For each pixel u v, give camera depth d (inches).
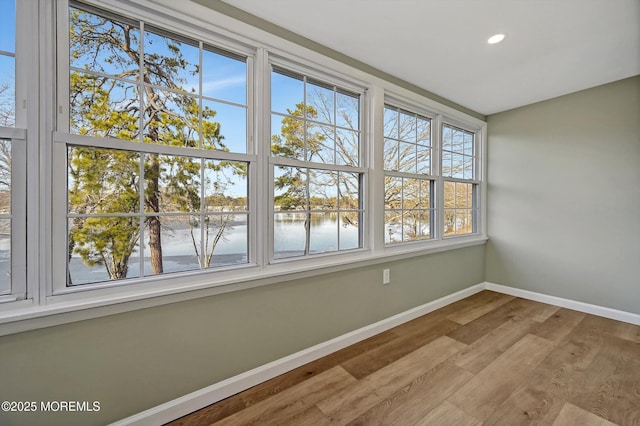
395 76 94.7
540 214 117.5
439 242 113.0
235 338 62.8
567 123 109.3
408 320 100.0
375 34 71.6
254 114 66.6
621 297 98.3
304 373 69.6
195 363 57.8
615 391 61.7
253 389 63.8
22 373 42.9
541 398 59.8
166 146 55.2
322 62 76.0
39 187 44.5
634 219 95.5
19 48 43.5
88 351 47.4
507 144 126.8
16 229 43.6
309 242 77.8
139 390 51.9
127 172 52.2
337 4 60.6
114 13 51.2
